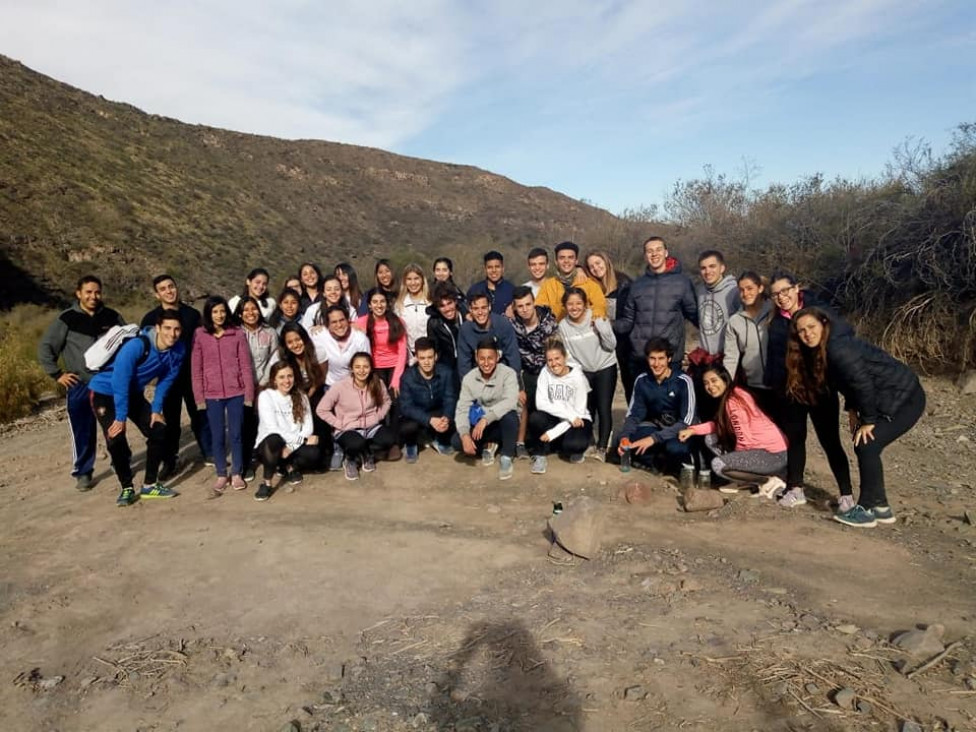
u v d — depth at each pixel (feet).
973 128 37.42
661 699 10.01
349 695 10.57
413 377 22.45
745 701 9.87
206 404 20.31
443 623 12.55
